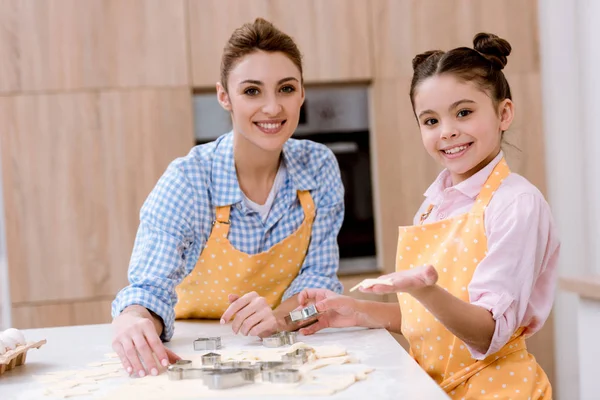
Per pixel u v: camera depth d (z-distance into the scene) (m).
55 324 2.66
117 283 2.68
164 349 1.05
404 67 2.79
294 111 1.41
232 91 1.40
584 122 2.85
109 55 2.67
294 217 1.52
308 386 0.86
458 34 2.80
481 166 1.19
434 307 0.96
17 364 1.11
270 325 1.22
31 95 2.64
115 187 2.68
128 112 2.68
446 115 1.14
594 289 1.68
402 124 2.79
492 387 1.08
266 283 1.53
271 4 2.73
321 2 2.76
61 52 2.65
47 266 2.65
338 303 1.25
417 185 2.80
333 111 2.84
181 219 1.41
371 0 2.78
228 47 1.41
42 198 2.65
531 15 2.82
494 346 1.02
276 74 1.37
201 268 1.50
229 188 1.46
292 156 1.55
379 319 1.30
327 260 1.54
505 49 1.18
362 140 2.86
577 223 2.88
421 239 1.20
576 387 2.88
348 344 1.15
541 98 2.83
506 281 1.03
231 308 1.26
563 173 2.89
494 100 1.16
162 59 2.69
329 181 1.57
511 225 1.07
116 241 2.68
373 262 2.86
